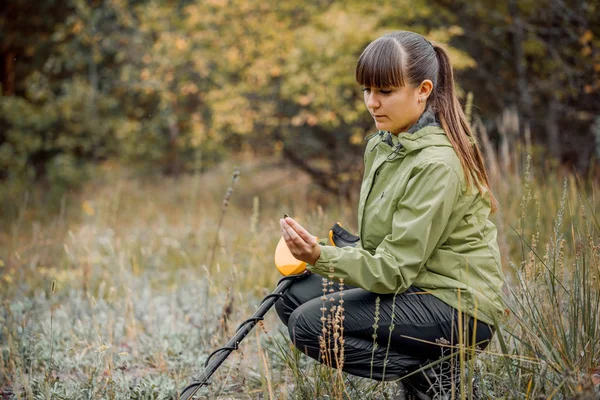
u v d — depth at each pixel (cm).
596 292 245
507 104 900
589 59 776
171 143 1179
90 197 956
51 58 1105
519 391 221
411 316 217
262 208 834
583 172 788
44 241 514
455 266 215
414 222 204
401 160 220
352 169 850
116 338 347
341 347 215
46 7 1191
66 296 426
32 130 1070
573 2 802
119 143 1113
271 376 277
